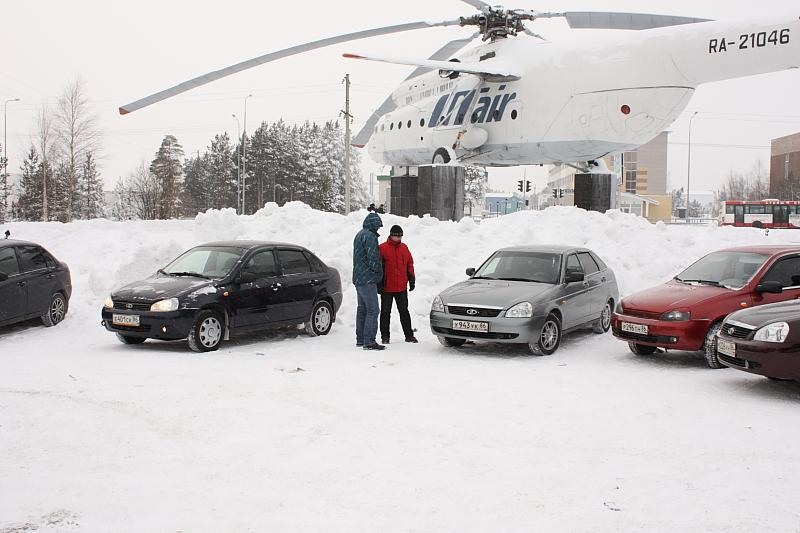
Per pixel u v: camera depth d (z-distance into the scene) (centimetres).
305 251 1140
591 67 1659
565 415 651
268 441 567
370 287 1002
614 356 970
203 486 470
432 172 1922
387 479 484
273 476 489
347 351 989
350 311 1250
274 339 1089
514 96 1802
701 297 913
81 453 538
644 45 1580
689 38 1512
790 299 929
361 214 1558
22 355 943
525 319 935
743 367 745
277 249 1100
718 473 497
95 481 478
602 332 1156
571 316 1034
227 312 998
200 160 9369
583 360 939
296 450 545
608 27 1739
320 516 421
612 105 1625
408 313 1073
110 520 415
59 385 757
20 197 6688
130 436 580
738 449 551
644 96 1582
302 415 643
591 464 516
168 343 1050
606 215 1588
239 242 1115
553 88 1720
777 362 712
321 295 1131
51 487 467
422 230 1498
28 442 564
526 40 1864
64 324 1188
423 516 422
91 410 657
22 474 492
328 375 820
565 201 8475
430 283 1285
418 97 2216
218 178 8225
